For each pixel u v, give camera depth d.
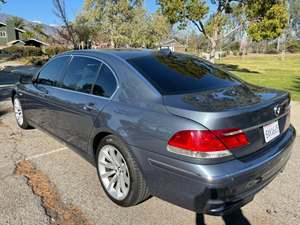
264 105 2.58
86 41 35.50
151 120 2.53
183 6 18.64
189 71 3.21
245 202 2.49
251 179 2.41
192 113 2.32
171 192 2.46
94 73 3.38
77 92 3.56
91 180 3.53
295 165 3.98
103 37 45.59
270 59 49.50
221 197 2.26
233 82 3.28
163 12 19.50
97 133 3.14
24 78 4.93
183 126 2.31
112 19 46.75
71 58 3.89
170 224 2.74
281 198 3.17
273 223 2.77
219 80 3.21
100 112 3.05
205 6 18.83
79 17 40.50
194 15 18.75
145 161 2.60
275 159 2.64
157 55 3.43
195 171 2.25
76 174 3.68
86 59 3.59
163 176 2.48
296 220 2.81
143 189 2.79
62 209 2.95
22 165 3.92
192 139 2.26
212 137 2.24
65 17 29.75
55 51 34.31
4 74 16.16
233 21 21.70
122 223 2.75
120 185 2.99
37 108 4.50
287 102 3.03
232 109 2.36
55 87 4.02
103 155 3.16
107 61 3.27
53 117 4.04
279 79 15.82
